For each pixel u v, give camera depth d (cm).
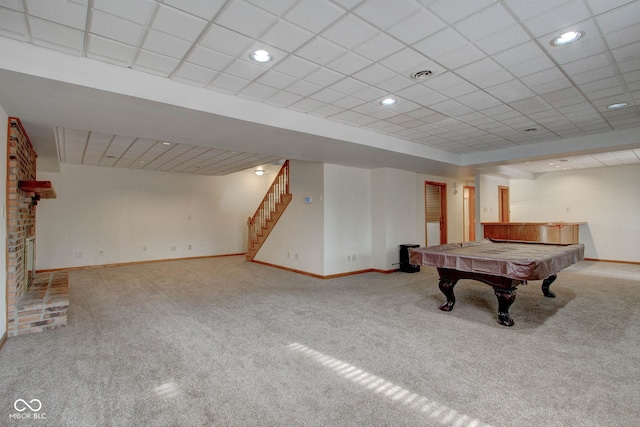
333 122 412
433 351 289
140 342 310
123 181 783
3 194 303
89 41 224
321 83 299
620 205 790
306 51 242
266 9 192
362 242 677
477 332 333
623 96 333
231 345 303
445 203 866
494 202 881
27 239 408
